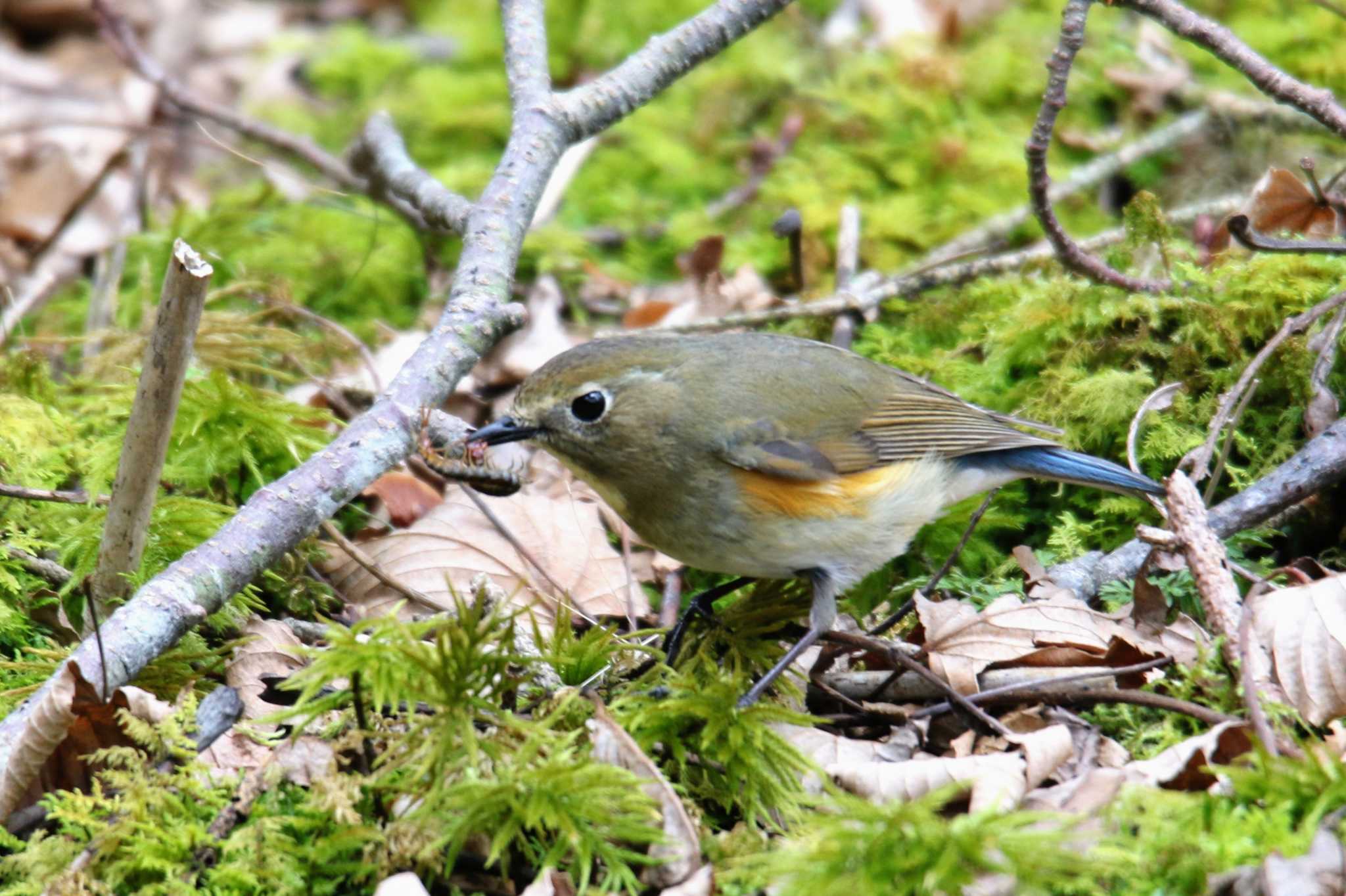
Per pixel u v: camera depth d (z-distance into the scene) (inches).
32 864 274.2
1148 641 347.9
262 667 330.3
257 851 274.5
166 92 593.6
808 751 310.7
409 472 451.2
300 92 713.6
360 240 589.3
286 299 516.7
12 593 367.2
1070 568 379.9
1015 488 435.8
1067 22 397.7
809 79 669.9
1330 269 433.1
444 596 390.0
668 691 314.0
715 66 674.8
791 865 252.4
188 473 400.2
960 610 349.1
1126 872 257.8
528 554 396.8
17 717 296.2
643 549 427.2
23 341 484.1
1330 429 380.8
